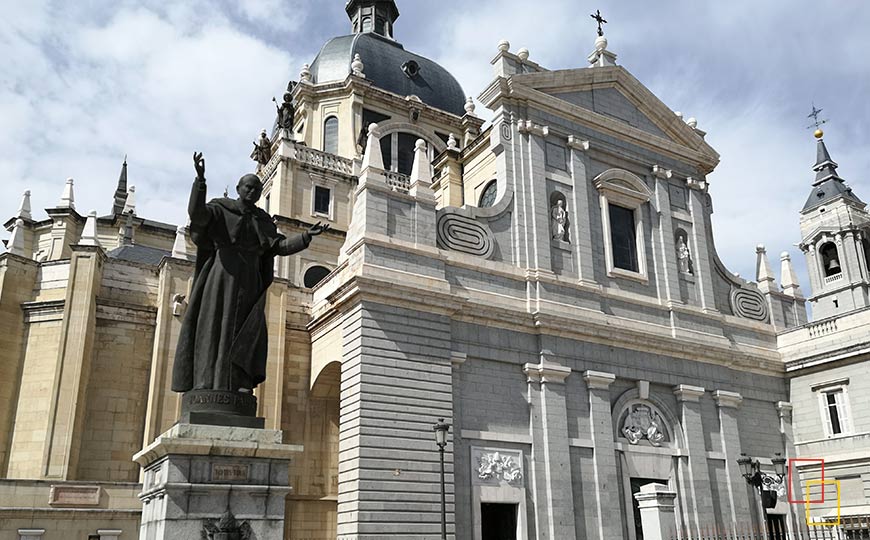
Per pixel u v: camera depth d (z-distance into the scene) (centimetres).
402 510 2594
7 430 3016
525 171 3469
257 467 1063
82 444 2977
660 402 3453
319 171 4741
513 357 3095
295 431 3306
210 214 1155
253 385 1159
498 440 2939
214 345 1134
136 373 3155
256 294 1182
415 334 2844
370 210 2950
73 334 2994
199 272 1185
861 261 6222
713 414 3616
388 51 5859
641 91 3981
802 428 3884
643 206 3819
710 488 3434
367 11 6638
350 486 2603
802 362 3906
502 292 3177
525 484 2945
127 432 3075
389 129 5291
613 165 3800
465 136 5728
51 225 4716
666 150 3988
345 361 2814
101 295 3200
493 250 3247
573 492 3038
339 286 2877
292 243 1194
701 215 4009
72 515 2564
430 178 3156
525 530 2869
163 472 1030
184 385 1129
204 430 1053
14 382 3077
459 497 2767
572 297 3341
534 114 3591
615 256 3647
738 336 3894
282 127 4812
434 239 3062
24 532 2473
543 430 3041
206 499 1017
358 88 5331
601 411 3209
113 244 4969
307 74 5478
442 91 5906
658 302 3628
